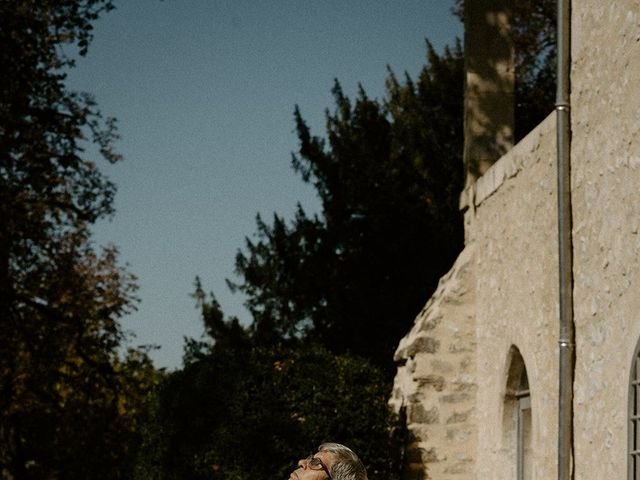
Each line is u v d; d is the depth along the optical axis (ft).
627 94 24.95
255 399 38.86
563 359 27.91
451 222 66.44
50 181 58.75
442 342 39.91
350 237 66.69
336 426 38.17
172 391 41.91
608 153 26.03
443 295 40.29
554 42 78.54
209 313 69.05
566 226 28.37
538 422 31.37
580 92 28.04
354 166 68.08
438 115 72.38
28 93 55.21
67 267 67.67
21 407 76.59
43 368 72.95
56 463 82.12
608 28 26.21
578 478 27.35
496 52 41.93
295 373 39.37
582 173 27.78
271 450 37.96
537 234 32.14
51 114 58.75
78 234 67.36
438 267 65.67
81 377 76.95
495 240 37.22
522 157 33.81
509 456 35.78
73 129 59.93
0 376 72.43
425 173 67.46
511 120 41.55
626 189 24.90
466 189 41.34
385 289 65.51
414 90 74.43
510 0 42.32
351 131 69.77
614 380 25.23
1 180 57.98
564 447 27.73
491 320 37.42
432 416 39.52
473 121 41.52
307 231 67.10
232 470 38.17
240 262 68.54
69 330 71.87
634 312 24.14
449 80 73.31
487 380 37.83
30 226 62.64
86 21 54.29
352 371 39.55
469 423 39.50
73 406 78.64
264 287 67.67
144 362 79.82
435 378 39.73
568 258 28.27
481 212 39.47
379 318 65.05
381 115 71.15
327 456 14.88
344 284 66.08
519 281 33.96
